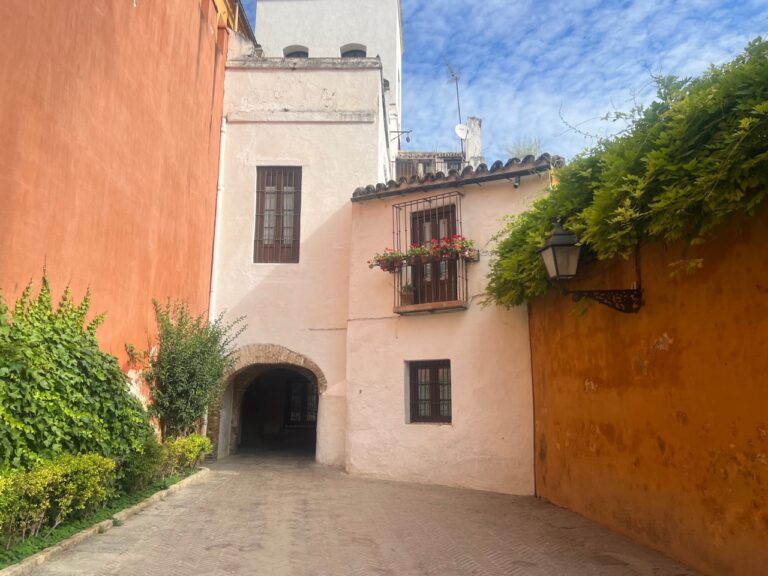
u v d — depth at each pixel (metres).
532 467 8.95
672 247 5.31
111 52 7.61
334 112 12.69
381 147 13.33
